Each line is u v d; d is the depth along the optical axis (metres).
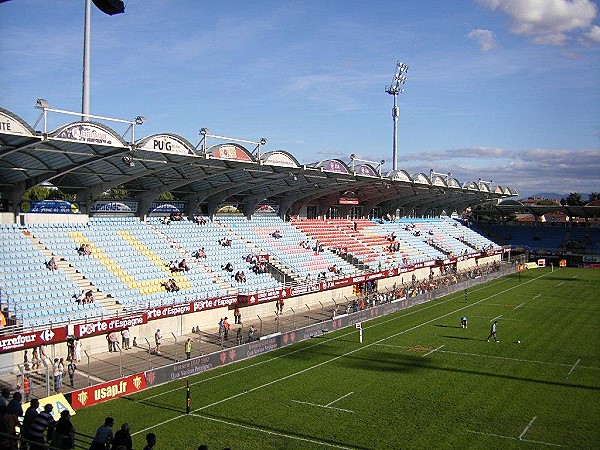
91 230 49.78
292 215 80.75
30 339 32.47
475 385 33.09
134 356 38.19
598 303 63.66
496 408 29.16
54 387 30.03
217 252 58.62
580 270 101.06
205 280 52.03
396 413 28.39
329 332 47.91
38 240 44.44
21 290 38.38
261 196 68.75
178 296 47.38
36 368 32.03
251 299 49.22
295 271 63.31
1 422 17.73
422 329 49.19
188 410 28.41
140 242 52.50
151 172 46.84
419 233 100.44
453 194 102.62
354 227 87.75
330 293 64.12
